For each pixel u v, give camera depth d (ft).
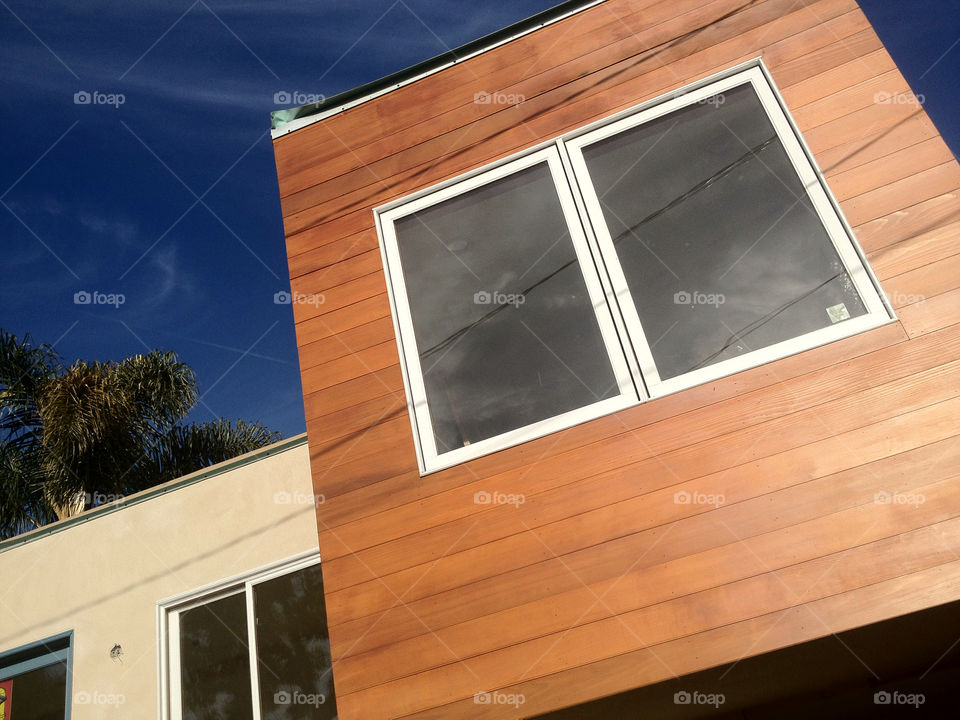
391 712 8.18
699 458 8.38
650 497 8.36
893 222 8.73
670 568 7.95
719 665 7.43
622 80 10.78
